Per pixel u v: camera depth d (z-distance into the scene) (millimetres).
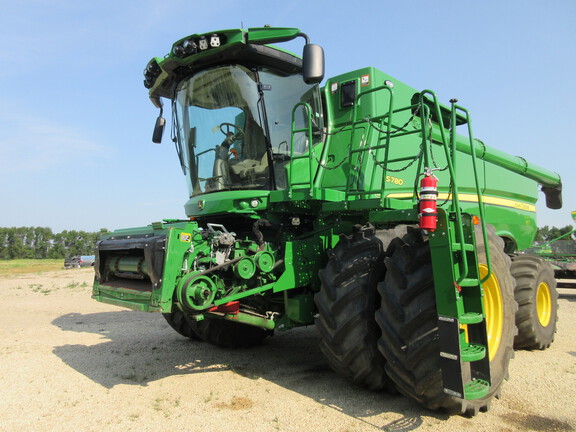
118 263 4531
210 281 3783
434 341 3133
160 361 5039
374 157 4094
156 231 3994
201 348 5676
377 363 3605
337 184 4875
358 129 4820
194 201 4855
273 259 4125
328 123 5113
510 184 7141
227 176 4672
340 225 4750
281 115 4672
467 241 3275
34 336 6438
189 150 5027
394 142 4988
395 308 3320
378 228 4695
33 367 4770
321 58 3889
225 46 4340
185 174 5246
